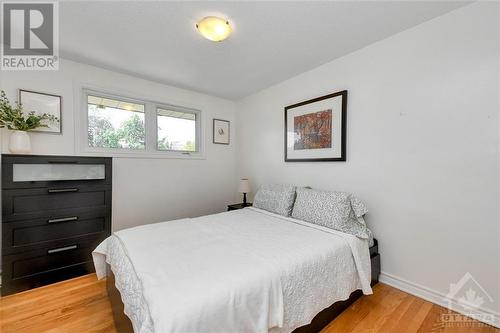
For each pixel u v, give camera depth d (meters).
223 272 1.14
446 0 1.51
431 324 1.50
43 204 1.95
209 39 1.90
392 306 1.69
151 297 0.94
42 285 1.96
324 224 1.98
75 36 1.92
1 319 1.55
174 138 3.23
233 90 3.33
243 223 2.11
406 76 1.85
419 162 1.79
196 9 1.58
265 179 3.29
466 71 1.56
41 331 1.44
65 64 2.33
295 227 1.98
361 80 2.14
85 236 2.16
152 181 2.96
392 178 1.95
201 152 3.47
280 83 3.02
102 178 2.26
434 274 1.73
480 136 1.51
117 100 2.74
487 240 1.50
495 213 1.47
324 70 2.46
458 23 1.59
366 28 1.82
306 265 1.33
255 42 2.02
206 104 3.50
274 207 2.53
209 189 3.55
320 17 1.67
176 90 3.17
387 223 1.99
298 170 2.79
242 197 3.77
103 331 1.45
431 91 1.72
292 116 2.81
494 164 1.46
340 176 2.33
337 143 2.32
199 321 0.88
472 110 1.54
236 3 1.52
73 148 2.39
